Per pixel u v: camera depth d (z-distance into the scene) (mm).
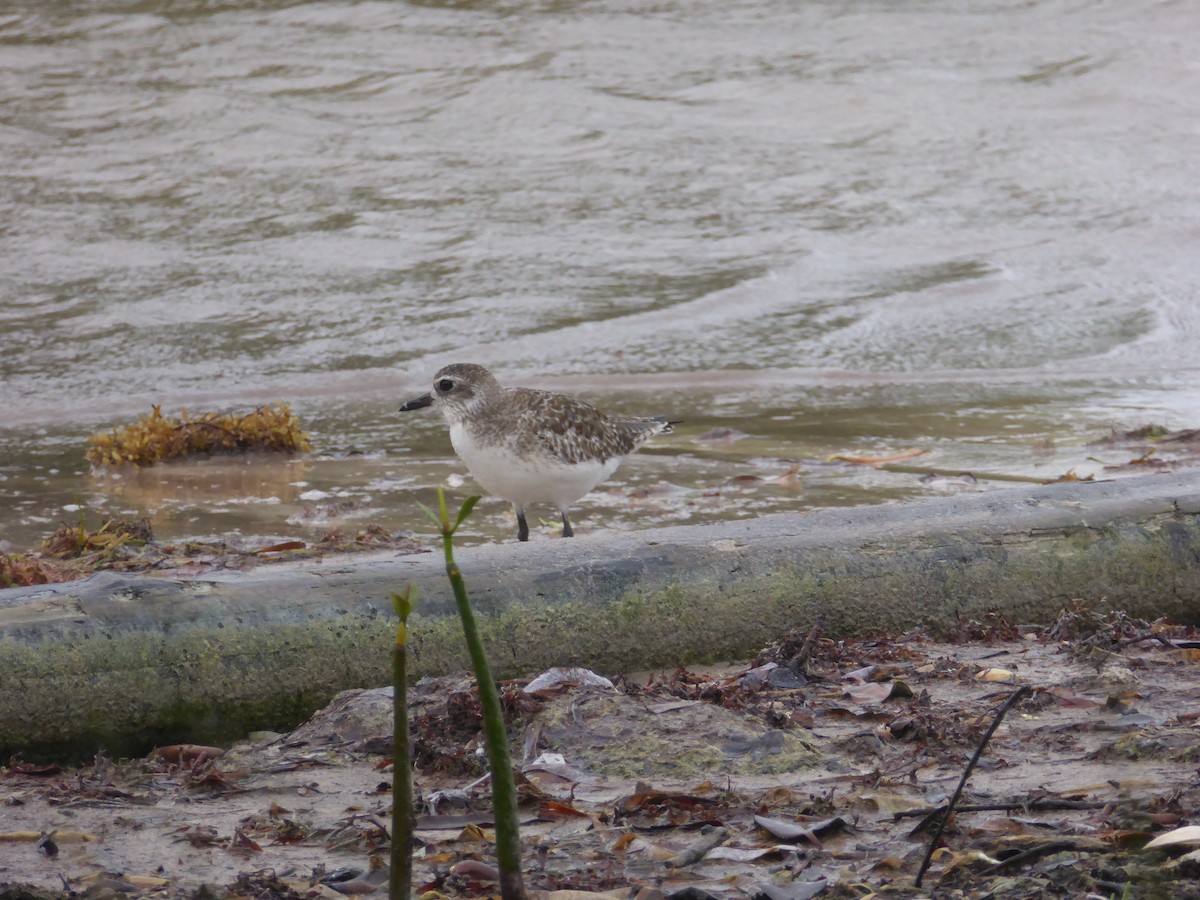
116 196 23141
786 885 4547
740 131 25938
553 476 10219
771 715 6188
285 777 5867
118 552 9359
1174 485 8477
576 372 16797
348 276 20234
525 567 7184
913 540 7789
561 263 20844
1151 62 28000
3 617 6336
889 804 5285
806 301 19453
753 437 13852
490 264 20750
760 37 29578
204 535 10539
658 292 19750
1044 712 6371
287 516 11172
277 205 22953
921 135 25672
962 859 4598
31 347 17516
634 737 5957
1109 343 17781
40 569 8734
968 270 20562
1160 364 16938
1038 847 4625
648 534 7715
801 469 12594
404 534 10492
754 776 5688
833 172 24344
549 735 6012
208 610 6594
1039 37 29375
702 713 6121
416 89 27422
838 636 7520
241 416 13594
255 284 19922
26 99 26703
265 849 5137
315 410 15367
